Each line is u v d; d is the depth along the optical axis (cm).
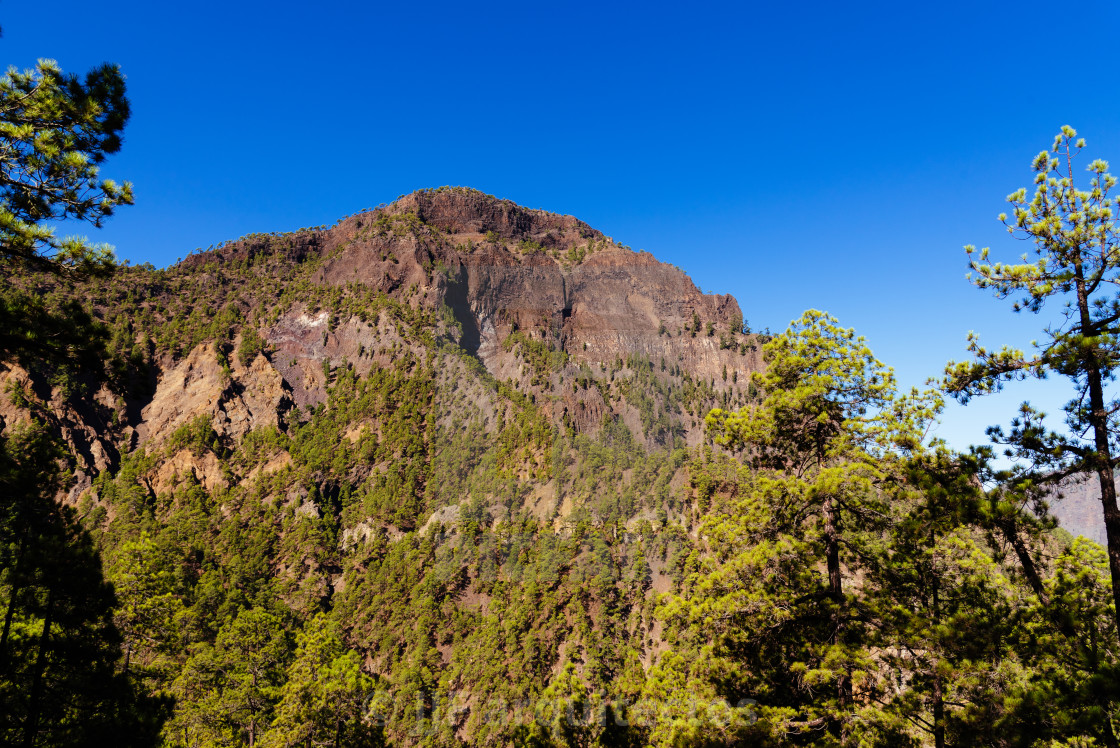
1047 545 1247
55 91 880
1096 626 1180
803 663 1084
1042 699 1000
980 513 1108
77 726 1644
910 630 1098
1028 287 1084
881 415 1262
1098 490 1061
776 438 1227
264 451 13188
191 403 14412
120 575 3362
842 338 1301
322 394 15188
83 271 962
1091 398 1020
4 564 1655
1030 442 1086
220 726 3631
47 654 1745
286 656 4712
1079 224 1018
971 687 1062
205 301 18638
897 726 1034
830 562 1209
